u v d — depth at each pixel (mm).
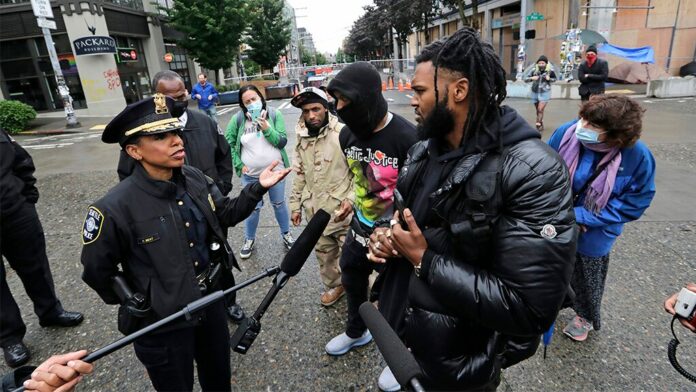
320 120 2658
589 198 2215
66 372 1083
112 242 1546
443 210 1220
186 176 1781
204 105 12797
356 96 1995
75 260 4023
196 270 1733
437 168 1305
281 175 1852
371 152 2184
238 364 2492
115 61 18141
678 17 17844
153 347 1639
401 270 1553
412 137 2121
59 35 17344
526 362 2377
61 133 14141
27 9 16859
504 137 1154
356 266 2369
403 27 31281
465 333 1257
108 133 1555
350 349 2570
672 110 10617
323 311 3000
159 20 22500
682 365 2299
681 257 3428
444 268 1154
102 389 2367
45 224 5008
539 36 21656
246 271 3629
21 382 1154
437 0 26109
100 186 6582
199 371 1976
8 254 2693
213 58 22094
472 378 1271
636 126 1961
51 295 2910
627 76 17031
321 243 2891
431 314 1246
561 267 1046
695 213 4242
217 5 21469
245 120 3734
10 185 2609
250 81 26828
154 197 1620
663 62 18438
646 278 3156
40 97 18250
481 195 1123
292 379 2367
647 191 2107
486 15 26797
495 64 1137
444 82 1147
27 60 17672
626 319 2705
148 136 1513
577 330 2535
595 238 2309
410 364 949
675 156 6207
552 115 10672
